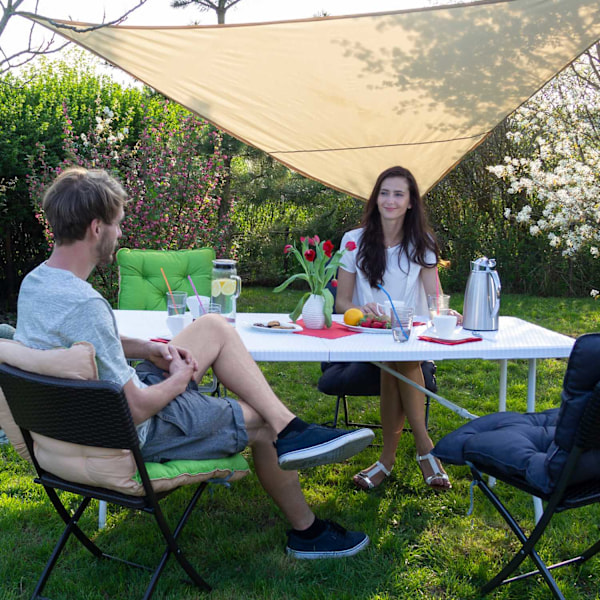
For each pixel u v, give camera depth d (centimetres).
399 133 433
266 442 208
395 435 279
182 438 185
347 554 220
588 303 781
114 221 170
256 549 225
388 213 303
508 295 846
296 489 218
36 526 241
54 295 163
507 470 183
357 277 317
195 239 629
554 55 368
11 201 680
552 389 436
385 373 276
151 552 222
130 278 353
